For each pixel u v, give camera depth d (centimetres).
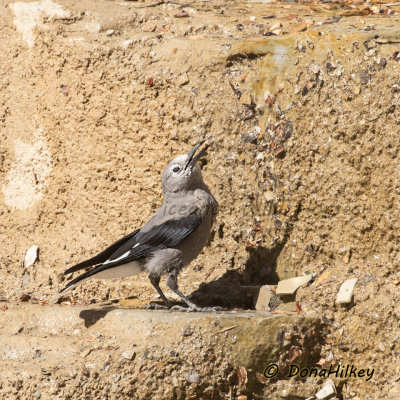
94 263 1166
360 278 1132
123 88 1290
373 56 1135
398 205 1118
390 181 1120
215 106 1245
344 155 1154
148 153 1280
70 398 1027
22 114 1381
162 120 1266
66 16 1361
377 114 1127
